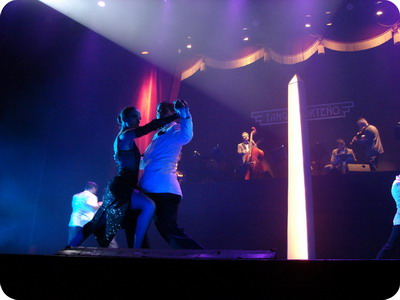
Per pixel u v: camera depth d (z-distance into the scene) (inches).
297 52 377.1
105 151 285.0
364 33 359.6
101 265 79.0
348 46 362.6
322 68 478.0
